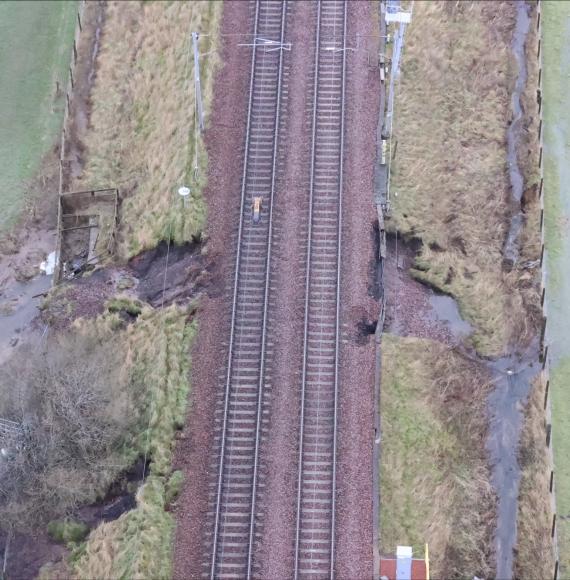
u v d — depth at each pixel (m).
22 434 37.91
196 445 37.75
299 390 38.81
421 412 39.12
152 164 47.12
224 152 45.56
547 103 49.78
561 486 38.81
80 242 46.75
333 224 43.19
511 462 39.94
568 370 41.72
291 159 45.22
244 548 35.28
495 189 46.72
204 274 42.31
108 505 37.81
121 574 35.09
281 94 47.22
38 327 43.44
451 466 38.81
